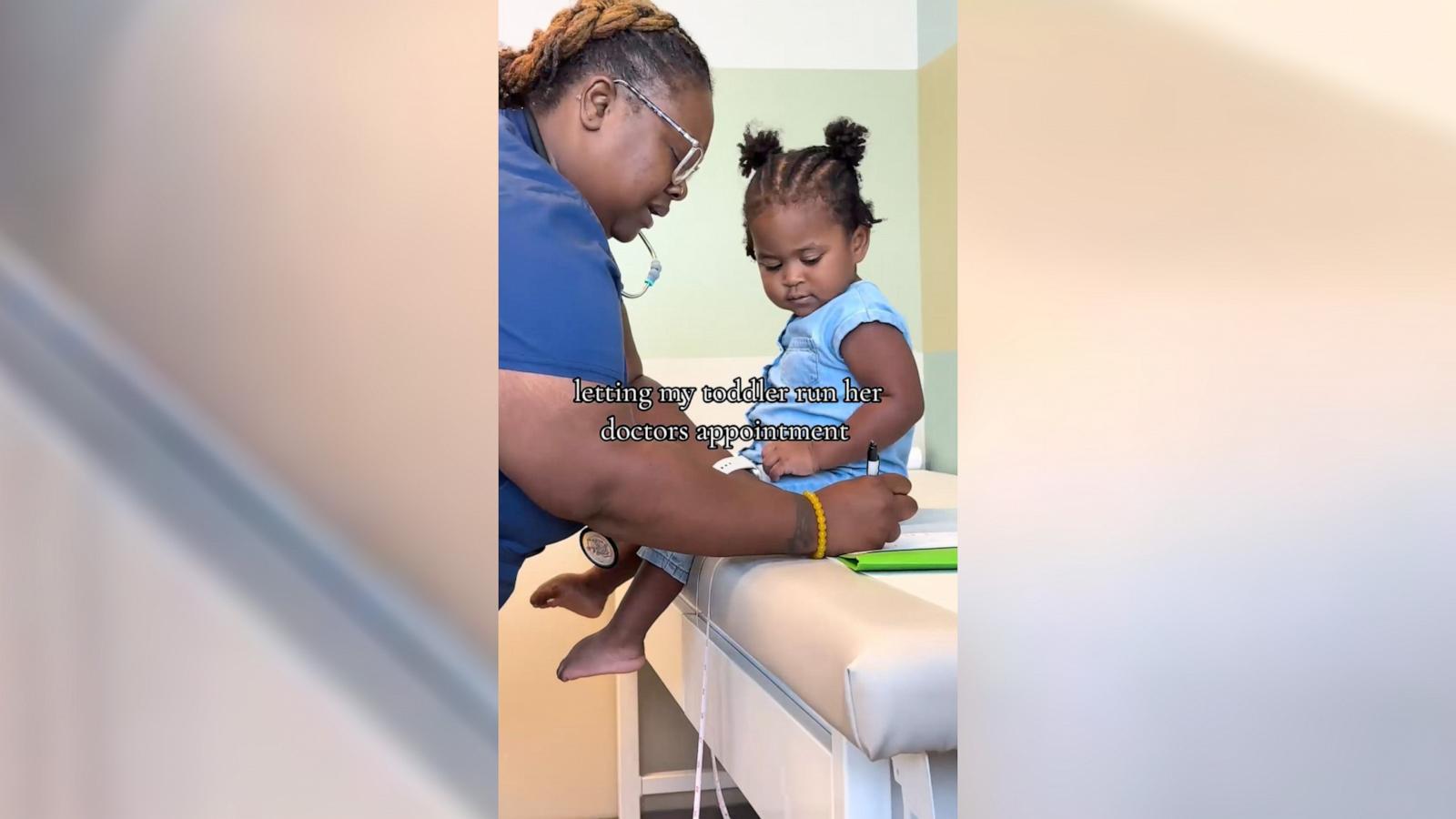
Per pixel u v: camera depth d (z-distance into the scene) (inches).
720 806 43.2
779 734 42.8
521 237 41.1
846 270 42.5
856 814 42.8
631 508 42.4
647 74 41.1
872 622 42.9
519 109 40.9
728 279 42.3
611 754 43.4
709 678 43.1
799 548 43.0
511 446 41.9
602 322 41.6
